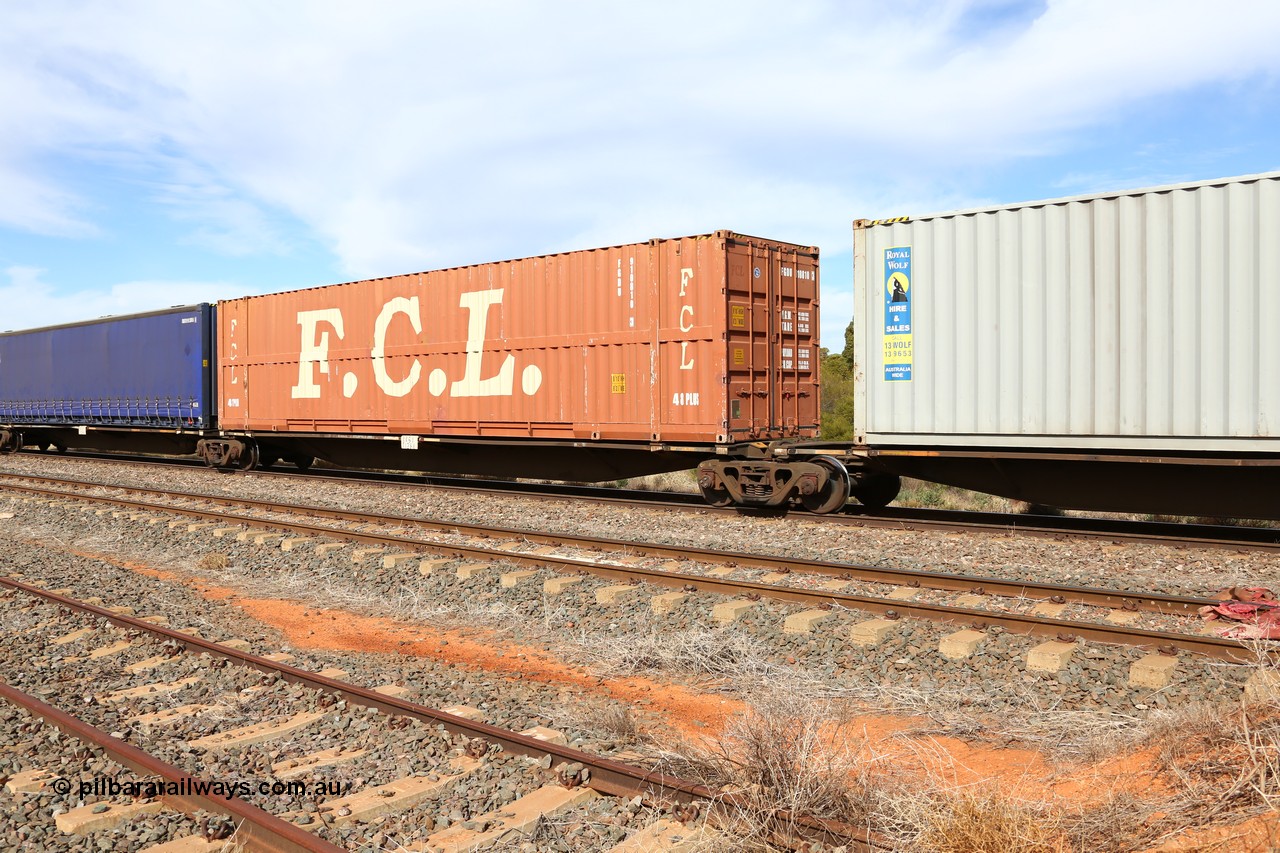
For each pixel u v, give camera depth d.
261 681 6.23
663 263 13.87
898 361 11.69
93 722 5.45
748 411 13.73
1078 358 10.33
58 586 9.66
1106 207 10.16
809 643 6.95
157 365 24.33
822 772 4.16
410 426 17.56
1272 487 9.95
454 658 7.13
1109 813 3.82
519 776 4.51
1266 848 3.35
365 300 18.50
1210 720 4.61
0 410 32.84
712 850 3.74
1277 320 9.17
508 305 15.87
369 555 10.66
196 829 4.06
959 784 4.44
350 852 3.80
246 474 22.06
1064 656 6.18
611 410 14.50
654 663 6.73
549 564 9.66
